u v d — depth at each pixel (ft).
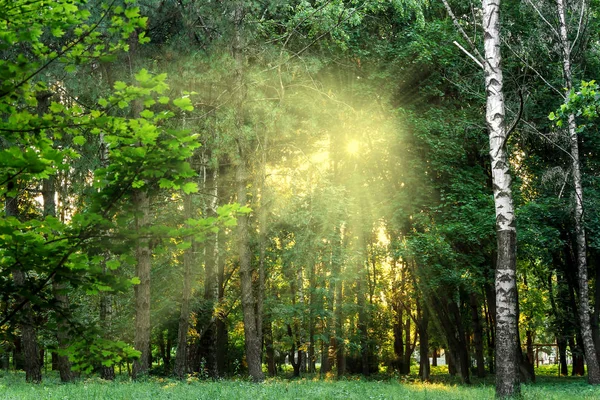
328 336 97.50
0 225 13.75
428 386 70.69
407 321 150.10
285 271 90.84
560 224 90.27
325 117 85.61
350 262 88.48
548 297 143.64
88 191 15.80
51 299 14.32
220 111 69.72
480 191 85.76
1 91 14.07
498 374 48.39
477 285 90.38
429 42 85.61
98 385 56.18
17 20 14.82
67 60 15.33
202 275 100.12
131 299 90.27
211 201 86.84
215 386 55.06
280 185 80.94
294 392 51.52
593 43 88.58
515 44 82.64
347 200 78.13
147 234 14.60
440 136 86.99
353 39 86.58
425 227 86.12
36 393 45.88
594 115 39.22
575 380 103.91
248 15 69.62
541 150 93.86
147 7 58.44
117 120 14.33
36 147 14.98
